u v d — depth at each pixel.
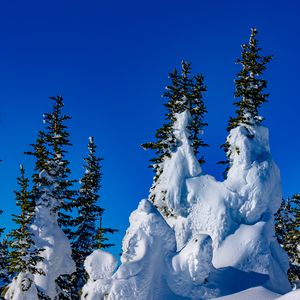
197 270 31.59
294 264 45.62
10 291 35.91
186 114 42.41
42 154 41.66
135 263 30.64
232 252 35.78
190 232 38.41
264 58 42.41
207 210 38.09
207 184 39.56
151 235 31.97
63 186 41.81
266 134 41.41
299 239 45.62
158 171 41.97
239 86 42.44
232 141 41.00
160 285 31.08
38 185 40.91
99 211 47.28
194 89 44.59
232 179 39.56
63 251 39.53
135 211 33.31
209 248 32.12
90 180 48.53
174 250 32.94
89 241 46.47
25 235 36.94
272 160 40.41
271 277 34.66
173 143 41.78
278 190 39.84
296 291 24.67
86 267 32.06
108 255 32.06
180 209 39.16
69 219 43.38
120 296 29.48
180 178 39.91
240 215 38.16
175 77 44.50
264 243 36.00
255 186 38.66
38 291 37.22
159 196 40.59
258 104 42.09
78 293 43.44
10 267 36.06
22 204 38.47
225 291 32.16
